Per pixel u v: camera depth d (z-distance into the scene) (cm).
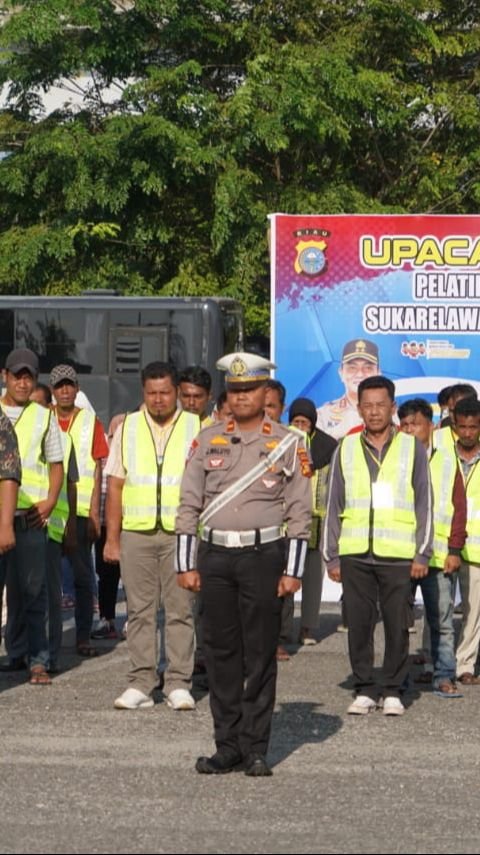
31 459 1129
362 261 1527
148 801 793
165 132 2434
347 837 725
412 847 709
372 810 780
